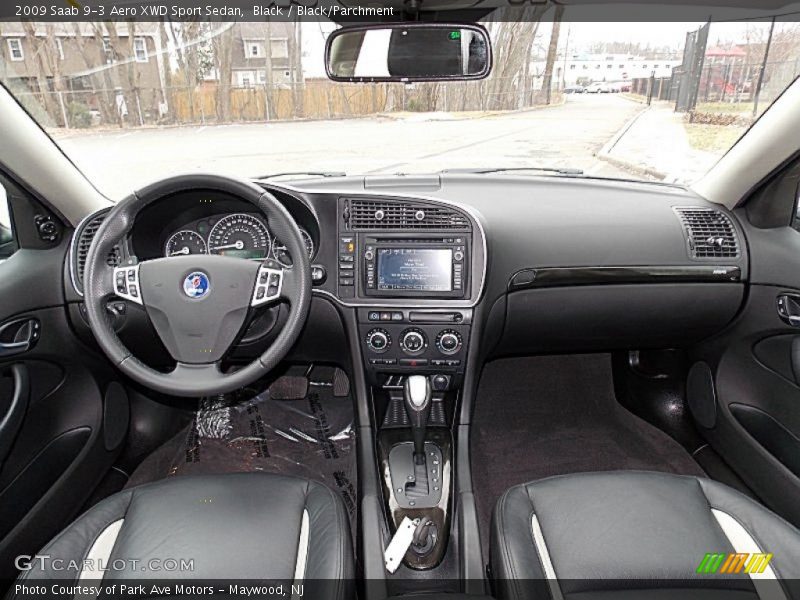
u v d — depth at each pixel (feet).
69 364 6.06
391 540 5.39
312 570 3.88
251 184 4.66
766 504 6.19
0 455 5.06
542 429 8.14
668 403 7.71
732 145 6.16
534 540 4.17
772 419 6.05
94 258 4.59
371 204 5.68
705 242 6.29
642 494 4.41
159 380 4.58
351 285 5.80
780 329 5.97
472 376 5.98
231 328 4.65
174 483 4.57
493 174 7.18
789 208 6.08
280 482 4.60
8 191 5.56
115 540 4.12
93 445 6.43
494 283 6.09
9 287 5.28
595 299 6.44
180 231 5.91
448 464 5.91
